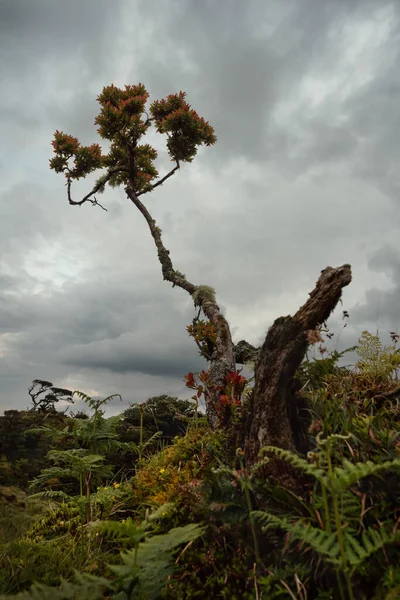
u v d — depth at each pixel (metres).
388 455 2.69
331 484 2.09
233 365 6.02
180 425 7.77
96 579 2.29
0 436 6.88
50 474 4.73
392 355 4.53
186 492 3.23
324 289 3.29
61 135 9.66
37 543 3.78
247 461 3.09
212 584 2.63
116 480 6.01
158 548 2.41
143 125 8.89
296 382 3.32
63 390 8.73
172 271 8.13
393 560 2.21
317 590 2.37
